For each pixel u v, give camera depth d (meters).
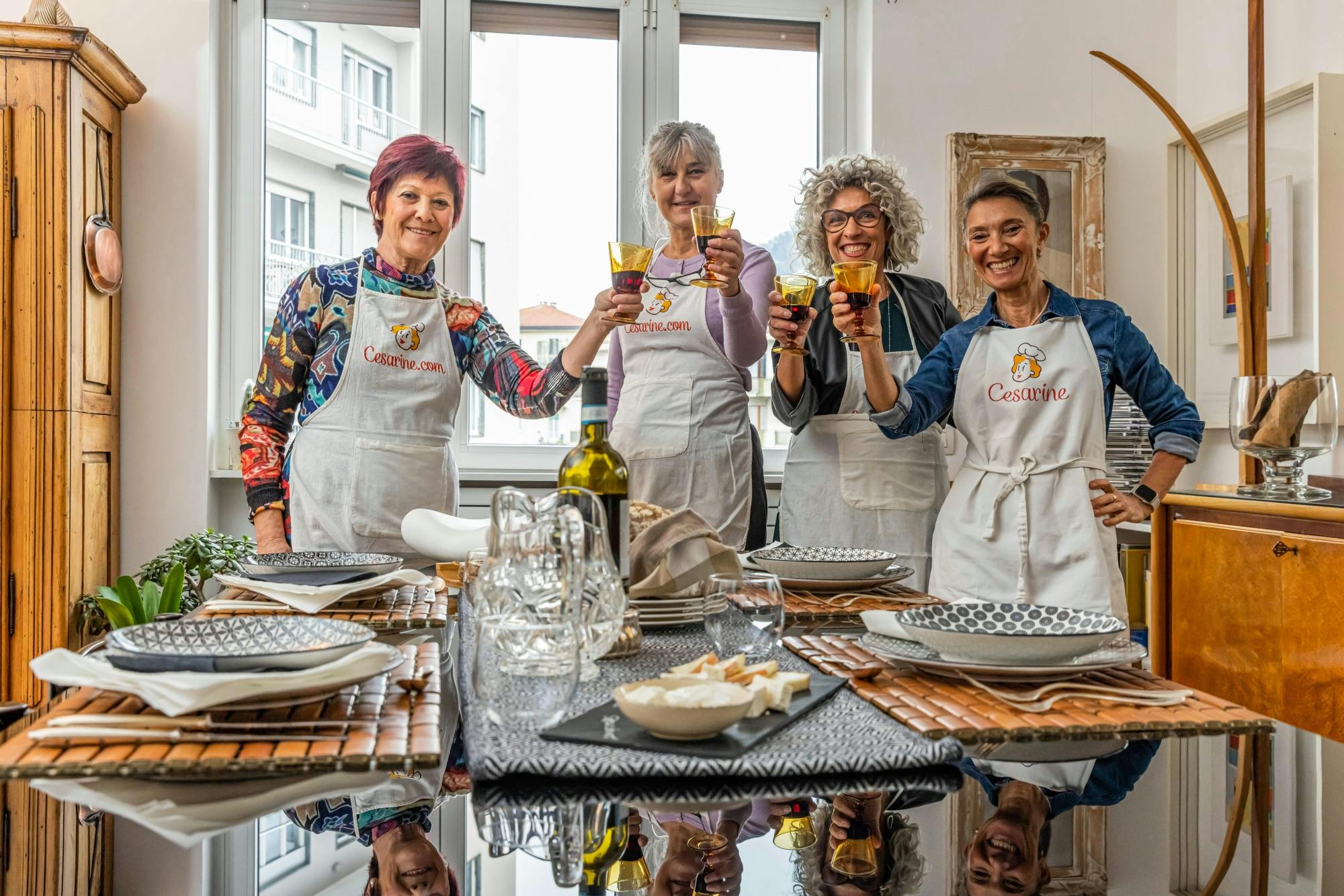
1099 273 3.62
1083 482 2.12
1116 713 0.93
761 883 0.66
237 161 3.48
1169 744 0.96
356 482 2.23
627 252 1.80
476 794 0.80
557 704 0.90
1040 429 2.15
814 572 1.61
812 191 2.56
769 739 0.87
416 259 2.32
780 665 1.14
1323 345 2.98
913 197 2.58
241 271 3.48
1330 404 2.51
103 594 2.82
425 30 3.59
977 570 2.17
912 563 2.55
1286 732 1.03
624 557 1.32
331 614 1.33
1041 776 0.87
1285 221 3.17
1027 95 3.66
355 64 3.58
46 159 2.78
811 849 0.72
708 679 0.91
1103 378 2.17
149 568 3.03
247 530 3.42
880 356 2.07
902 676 1.08
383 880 0.65
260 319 3.51
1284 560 2.41
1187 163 3.63
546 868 0.68
